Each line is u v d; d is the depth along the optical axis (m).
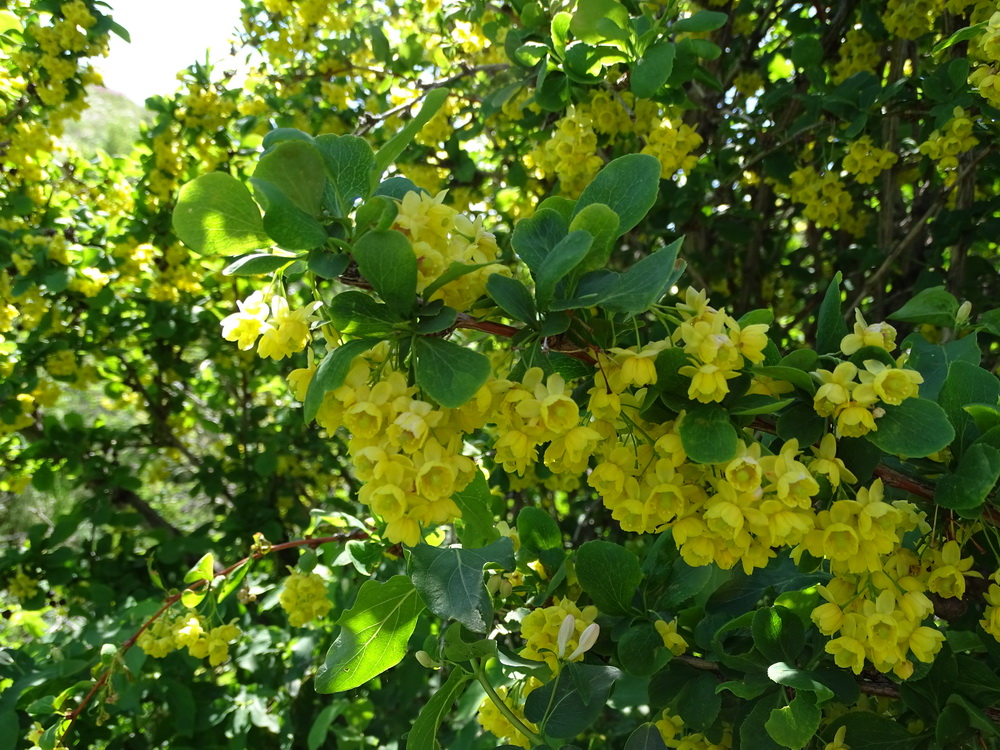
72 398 1.31
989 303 0.57
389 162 0.20
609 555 0.26
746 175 0.70
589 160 0.44
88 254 0.78
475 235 0.21
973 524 0.23
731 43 0.69
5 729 0.47
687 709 0.26
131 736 0.58
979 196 0.66
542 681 0.27
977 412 0.21
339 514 0.40
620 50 0.39
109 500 0.82
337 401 0.19
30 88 0.74
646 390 0.20
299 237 0.18
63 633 0.66
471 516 0.24
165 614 0.44
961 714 0.24
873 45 0.57
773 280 0.77
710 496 0.21
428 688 0.63
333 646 0.24
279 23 0.82
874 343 0.21
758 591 0.28
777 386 0.21
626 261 0.68
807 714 0.22
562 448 0.20
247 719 0.57
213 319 0.92
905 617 0.21
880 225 0.60
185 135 0.82
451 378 0.18
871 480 0.22
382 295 0.18
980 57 0.40
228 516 0.83
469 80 0.71
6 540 1.14
